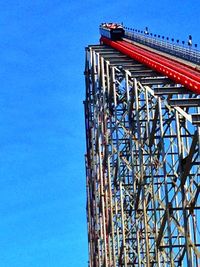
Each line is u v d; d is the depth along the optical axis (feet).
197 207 174.50
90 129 299.79
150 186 214.48
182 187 174.40
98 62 273.95
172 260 182.50
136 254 244.01
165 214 187.93
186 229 172.65
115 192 250.98
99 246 278.05
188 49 249.14
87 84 300.40
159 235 193.67
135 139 226.17
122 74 255.29
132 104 226.38
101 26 341.41
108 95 256.73
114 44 300.81
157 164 207.62
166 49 271.69
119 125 251.39
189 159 167.94
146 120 209.97
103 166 264.93
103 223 261.24
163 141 188.55
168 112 209.46
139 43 306.76
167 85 225.97
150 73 235.61
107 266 258.78
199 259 181.16
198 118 164.86
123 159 237.86
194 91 196.65
